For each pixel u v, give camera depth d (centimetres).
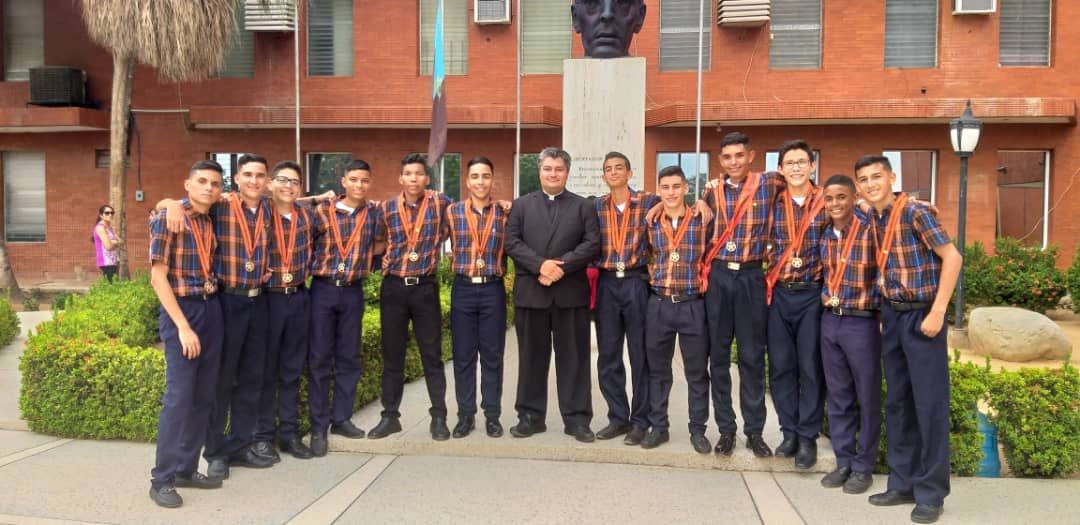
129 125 1410
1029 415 439
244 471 441
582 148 801
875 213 396
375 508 385
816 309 427
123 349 515
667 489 412
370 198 1468
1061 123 1330
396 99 1448
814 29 1375
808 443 435
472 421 492
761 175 443
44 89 1450
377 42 1445
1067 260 1341
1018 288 1062
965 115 912
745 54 1378
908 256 375
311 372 476
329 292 473
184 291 390
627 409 485
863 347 401
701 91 1291
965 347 914
